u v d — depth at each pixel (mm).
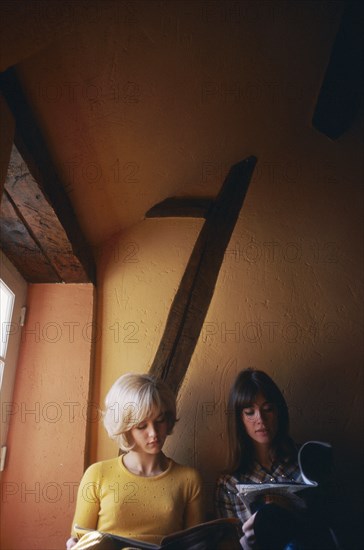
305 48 2232
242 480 1753
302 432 2035
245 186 2480
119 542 1312
